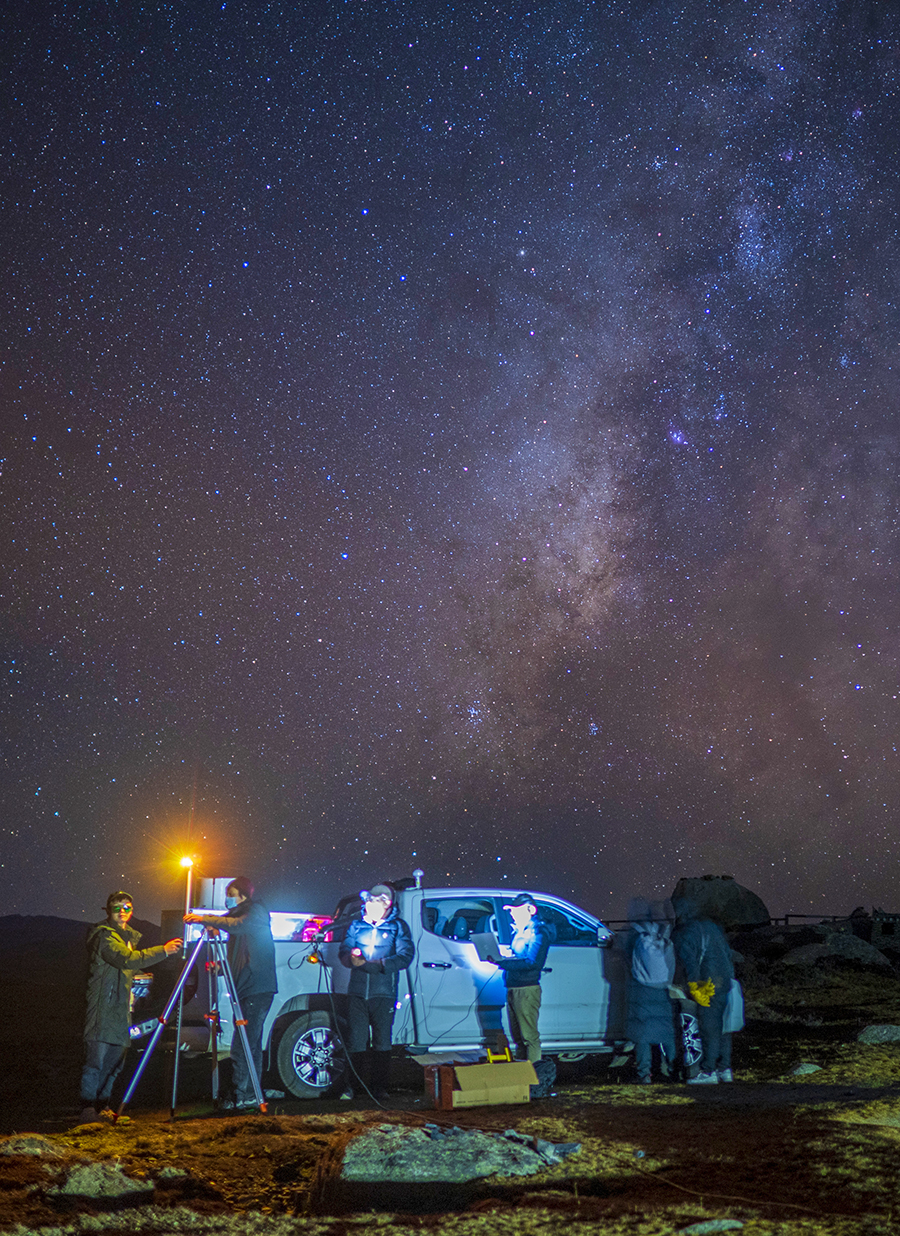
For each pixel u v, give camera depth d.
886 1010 11.71
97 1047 7.12
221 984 7.75
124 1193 4.92
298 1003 8.25
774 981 14.33
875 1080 7.80
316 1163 5.53
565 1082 8.65
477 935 7.97
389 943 8.04
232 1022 7.71
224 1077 9.36
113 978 7.23
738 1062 9.15
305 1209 4.96
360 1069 8.00
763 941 18.16
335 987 8.33
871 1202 4.32
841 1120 6.05
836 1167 4.88
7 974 17.05
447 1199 4.86
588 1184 4.88
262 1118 6.84
